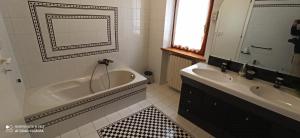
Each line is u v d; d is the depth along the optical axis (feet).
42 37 6.54
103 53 8.60
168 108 8.15
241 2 6.00
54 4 6.42
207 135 6.49
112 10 8.16
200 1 7.88
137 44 10.03
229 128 5.80
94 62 8.41
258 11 5.66
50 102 6.09
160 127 6.82
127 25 9.07
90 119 6.85
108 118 7.20
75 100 6.16
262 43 5.77
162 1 8.80
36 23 6.25
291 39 5.13
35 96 6.40
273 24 5.40
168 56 10.16
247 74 6.03
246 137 5.37
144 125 6.89
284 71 5.42
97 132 6.38
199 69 6.91
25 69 6.49
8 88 3.43
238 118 5.41
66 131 6.29
